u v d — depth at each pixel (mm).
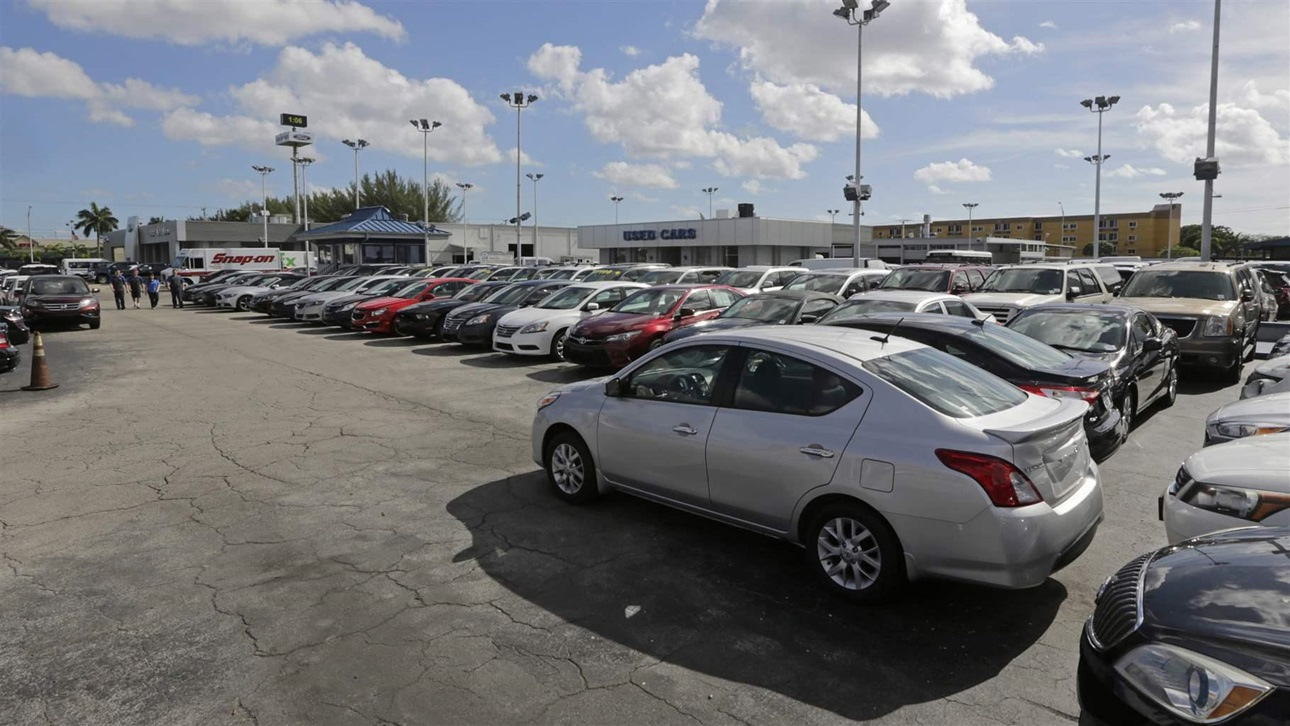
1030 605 4305
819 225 58406
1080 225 121312
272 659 3762
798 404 4504
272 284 32000
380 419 9273
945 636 3965
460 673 3633
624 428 5402
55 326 22172
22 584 4617
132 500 6199
